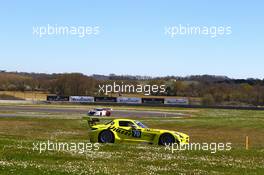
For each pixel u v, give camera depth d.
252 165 15.97
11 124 45.69
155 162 15.97
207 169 14.91
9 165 13.74
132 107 98.88
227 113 81.12
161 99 110.06
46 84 145.62
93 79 121.56
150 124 50.28
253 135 40.75
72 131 39.91
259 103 115.62
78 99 111.25
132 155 17.45
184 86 120.31
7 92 137.50
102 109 65.94
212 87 119.19
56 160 15.70
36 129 40.75
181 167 15.13
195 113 79.94
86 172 13.29
